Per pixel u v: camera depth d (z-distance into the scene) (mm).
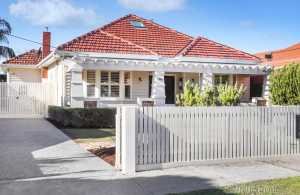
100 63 20609
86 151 11484
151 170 8891
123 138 8688
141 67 21531
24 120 21391
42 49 31922
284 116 10500
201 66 22734
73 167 9148
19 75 31375
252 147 10094
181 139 9289
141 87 23453
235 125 9906
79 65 20094
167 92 24922
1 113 22812
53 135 15023
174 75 25031
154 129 8992
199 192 7035
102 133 16531
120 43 23484
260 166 9445
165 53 24328
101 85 22359
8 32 36531
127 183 7711
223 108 9750
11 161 9828
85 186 7465
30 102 23375
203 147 9547
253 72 23906
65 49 21781
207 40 26578
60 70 22562
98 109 19328
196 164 9461
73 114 18922
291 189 7199
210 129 9625
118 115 9023
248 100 26359
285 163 9859
